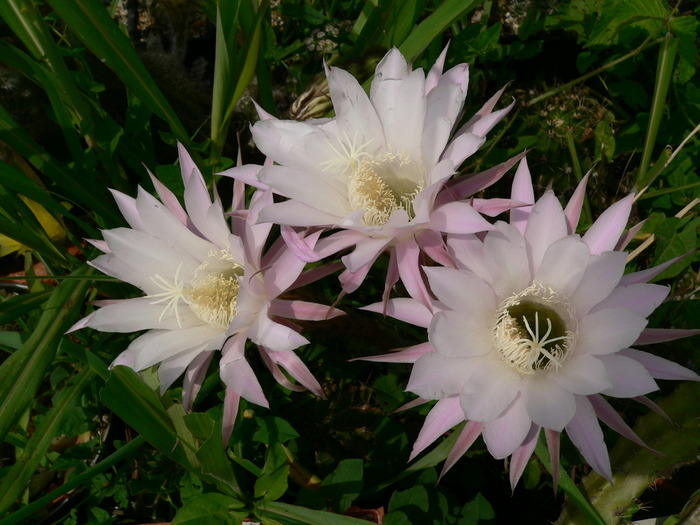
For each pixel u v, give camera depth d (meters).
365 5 0.42
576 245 0.23
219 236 0.28
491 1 0.44
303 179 0.26
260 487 0.30
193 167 0.28
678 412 0.27
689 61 0.39
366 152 0.27
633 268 0.39
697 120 0.42
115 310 0.27
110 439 0.37
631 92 0.43
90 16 0.31
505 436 0.23
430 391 0.23
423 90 0.26
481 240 0.27
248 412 0.33
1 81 0.38
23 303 0.33
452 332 0.23
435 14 0.34
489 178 0.26
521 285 0.25
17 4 0.33
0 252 0.40
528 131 0.42
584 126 0.43
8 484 0.28
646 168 0.39
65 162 0.42
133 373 0.27
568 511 0.31
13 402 0.29
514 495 0.35
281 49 0.46
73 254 0.43
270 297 0.26
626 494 0.29
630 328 0.22
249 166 0.28
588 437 0.23
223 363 0.25
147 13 0.52
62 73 0.35
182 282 0.27
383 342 0.32
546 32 0.46
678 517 0.30
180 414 0.28
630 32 0.42
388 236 0.25
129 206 0.29
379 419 0.34
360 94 0.27
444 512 0.31
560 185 0.41
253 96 0.44
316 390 0.25
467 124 0.28
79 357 0.31
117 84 0.43
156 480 0.35
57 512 0.35
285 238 0.25
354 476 0.31
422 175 0.27
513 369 0.24
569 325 0.25
